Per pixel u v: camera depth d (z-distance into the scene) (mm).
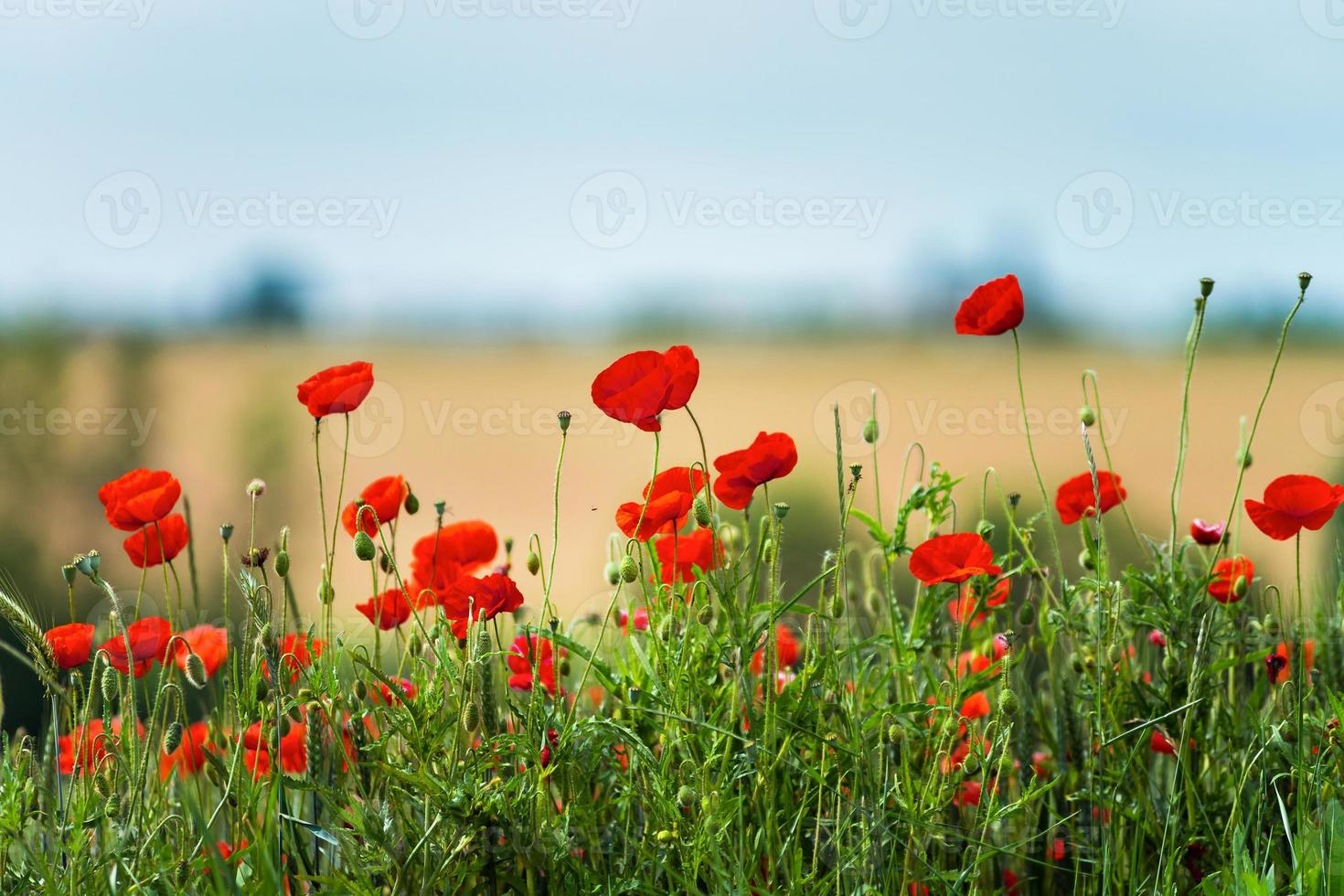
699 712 4742
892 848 4707
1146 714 4840
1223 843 4773
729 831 4703
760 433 4742
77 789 4723
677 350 4711
